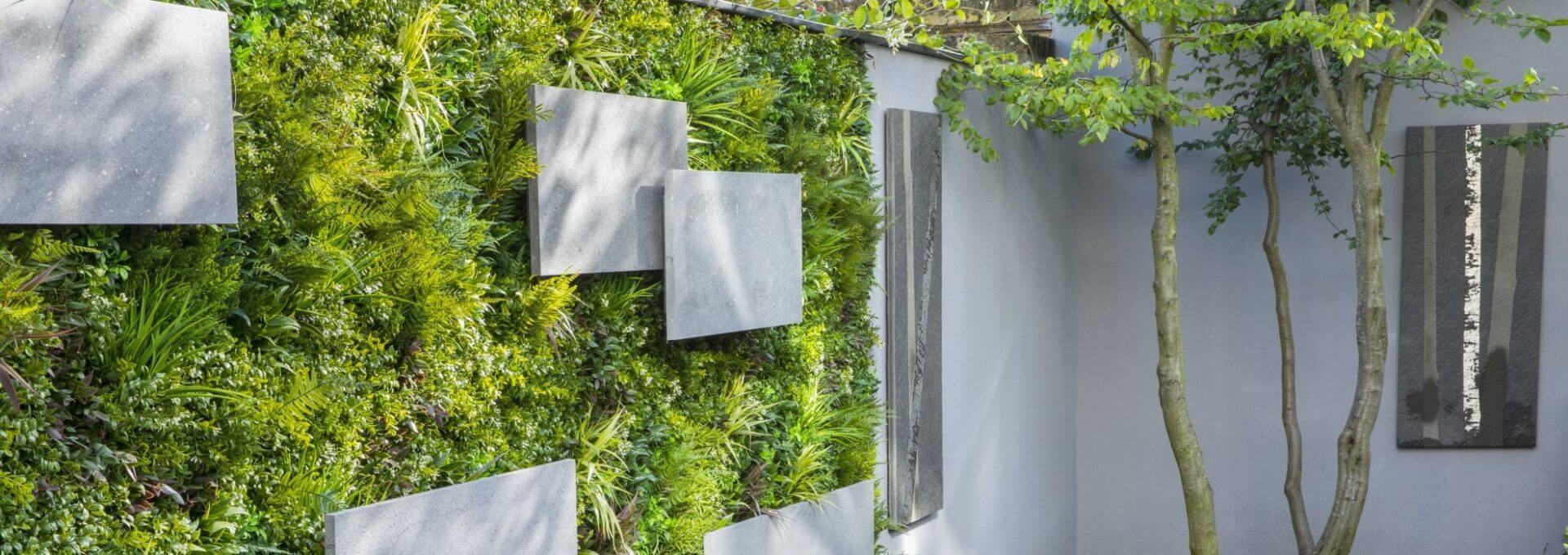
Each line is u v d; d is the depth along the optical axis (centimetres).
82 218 187
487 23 269
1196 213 565
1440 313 535
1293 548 563
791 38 359
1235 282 561
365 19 240
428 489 253
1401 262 538
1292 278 553
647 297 311
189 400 209
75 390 193
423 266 242
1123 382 583
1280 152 541
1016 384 525
